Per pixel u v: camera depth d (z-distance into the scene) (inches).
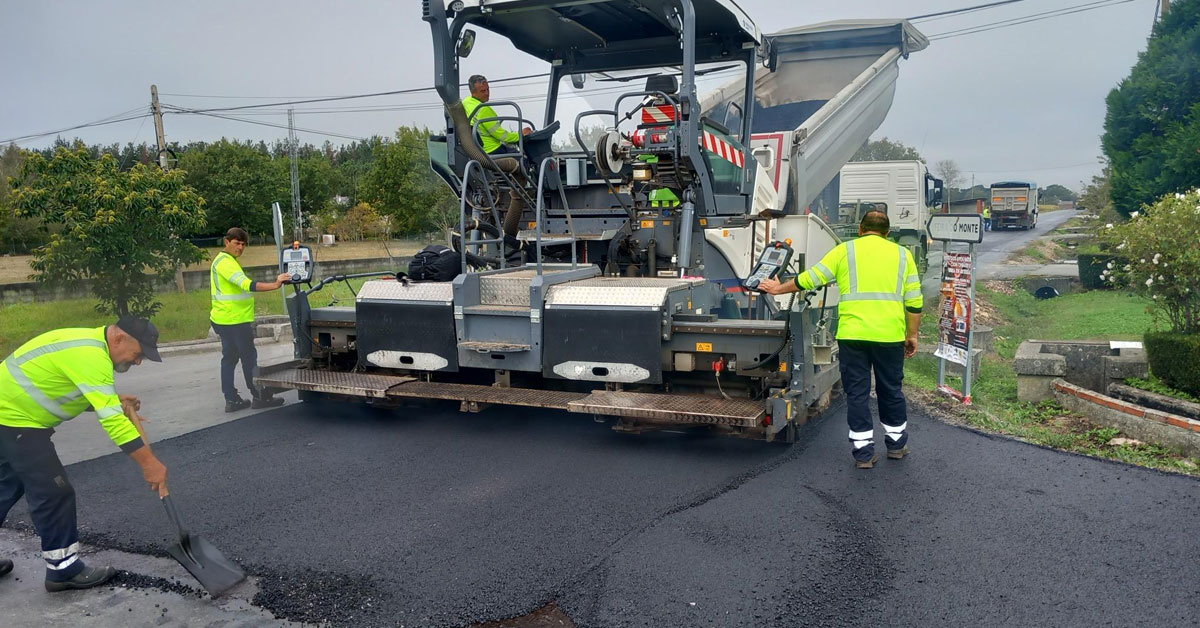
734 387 223.8
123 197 456.4
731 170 281.1
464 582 140.7
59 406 138.9
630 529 161.8
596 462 204.8
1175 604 128.9
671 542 155.2
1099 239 288.8
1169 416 212.4
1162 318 269.9
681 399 213.0
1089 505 171.3
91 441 237.5
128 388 316.5
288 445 226.1
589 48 304.0
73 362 135.5
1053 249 1077.8
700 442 221.3
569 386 247.8
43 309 559.2
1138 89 609.6
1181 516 164.6
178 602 137.8
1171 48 595.2
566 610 130.8
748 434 211.2
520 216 283.3
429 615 130.3
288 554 153.4
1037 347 283.0
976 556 147.2
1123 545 151.0
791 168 362.6
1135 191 593.9
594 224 281.0
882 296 193.9
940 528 159.9
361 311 240.7
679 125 239.8
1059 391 262.8
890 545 152.5
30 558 159.6
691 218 249.4
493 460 208.1
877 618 126.3
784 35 442.9
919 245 601.9
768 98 453.4
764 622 125.7
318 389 243.3
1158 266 244.2
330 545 156.9
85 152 460.4
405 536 160.2
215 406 279.6
